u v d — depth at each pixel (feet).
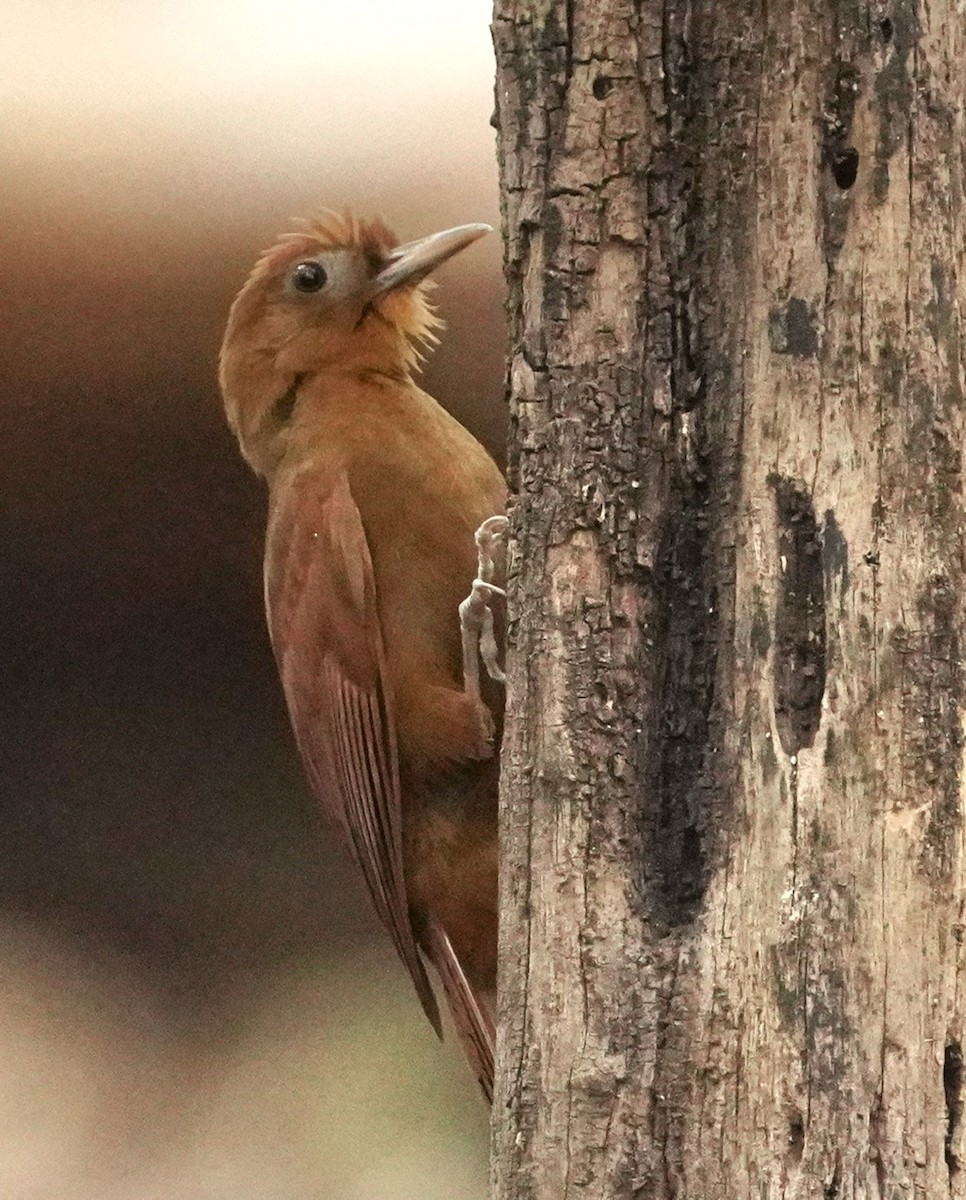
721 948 13.89
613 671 14.49
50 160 26.13
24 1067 29.37
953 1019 13.38
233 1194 28.73
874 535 13.65
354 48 25.75
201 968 30.50
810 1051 13.47
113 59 25.31
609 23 14.47
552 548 14.73
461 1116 30.17
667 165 14.43
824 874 13.55
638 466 14.52
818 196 13.92
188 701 30.45
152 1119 29.55
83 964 30.30
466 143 27.04
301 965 30.96
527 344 14.88
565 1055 14.40
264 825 30.83
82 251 27.17
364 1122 30.04
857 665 13.61
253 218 27.25
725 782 14.07
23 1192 28.58
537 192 14.74
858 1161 13.34
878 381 13.71
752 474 14.10
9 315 27.37
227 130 26.32
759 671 13.94
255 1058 30.27
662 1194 13.93
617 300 14.55
